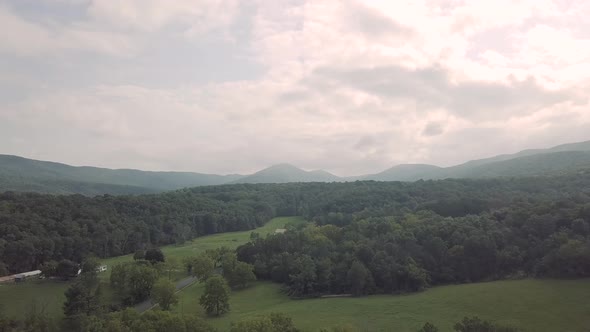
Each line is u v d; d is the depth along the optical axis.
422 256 153.75
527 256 144.00
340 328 98.44
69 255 189.88
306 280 150.50
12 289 149.88
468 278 148.12
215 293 130.88
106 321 109.31
